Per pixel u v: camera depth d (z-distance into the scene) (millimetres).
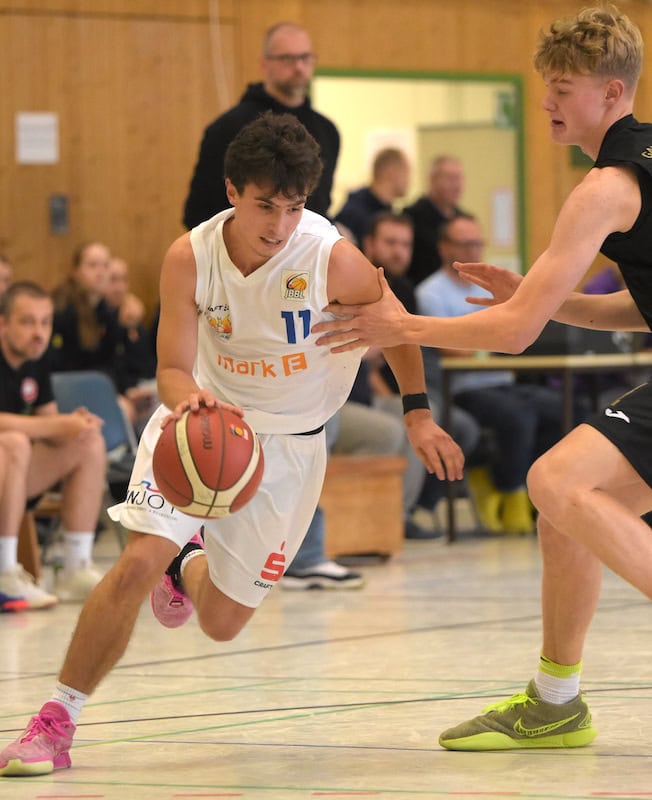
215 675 8609
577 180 24625
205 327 6562
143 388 17297
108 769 6238
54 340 17297
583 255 5902
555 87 6102
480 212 24031
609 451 5918
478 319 6074
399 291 15203
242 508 6285
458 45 23531
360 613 11172
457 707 7492
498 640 9703
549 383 17672
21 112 20281
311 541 12789
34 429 12031
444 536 16641
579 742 6508
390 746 6609
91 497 12406
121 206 20844
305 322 6355
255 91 11898
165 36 20984
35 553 12656
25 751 6125
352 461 14531
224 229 6281
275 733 6941
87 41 20578
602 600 11648
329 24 22453
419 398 6660
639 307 6250
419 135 23453
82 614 6309
